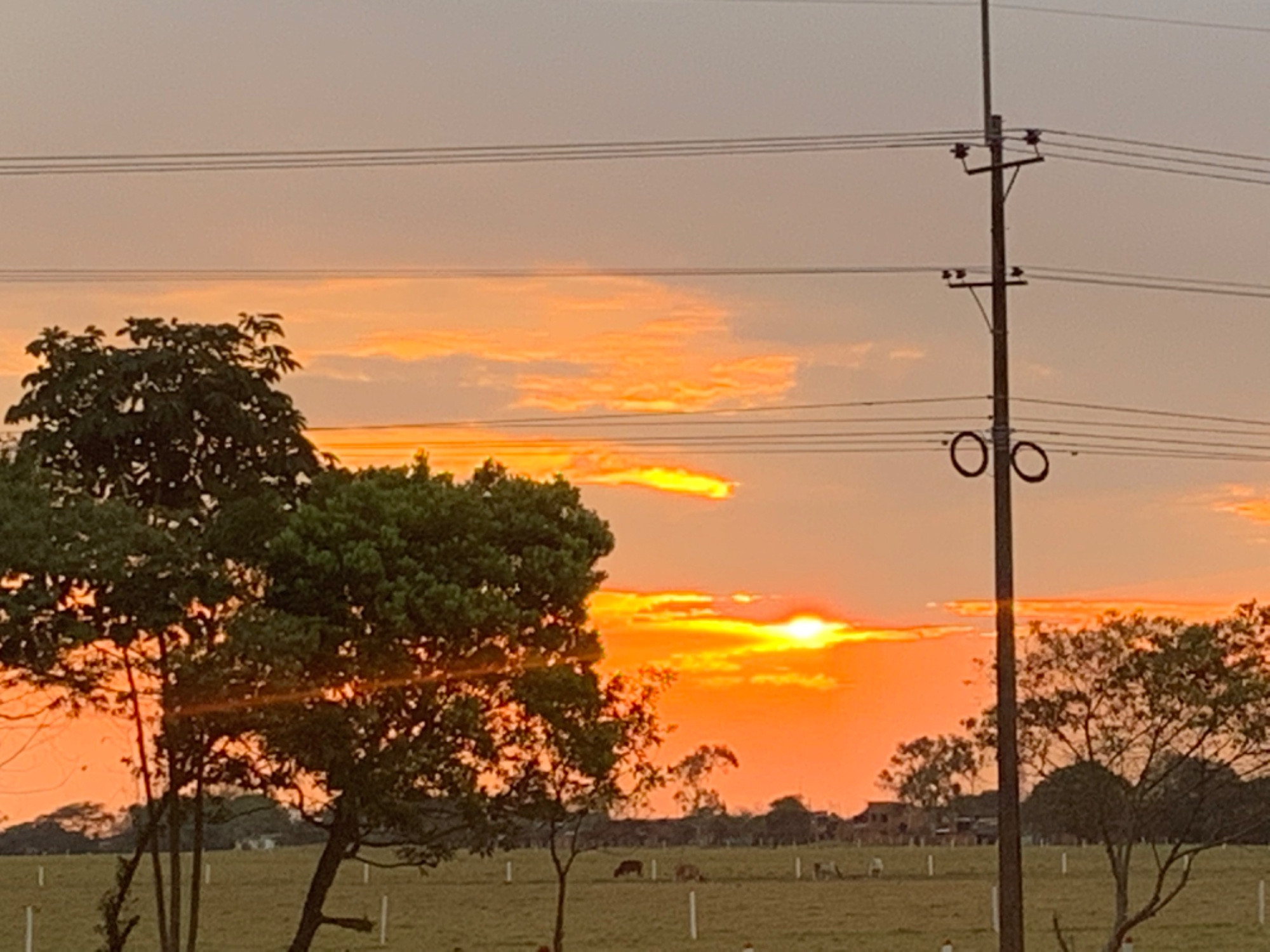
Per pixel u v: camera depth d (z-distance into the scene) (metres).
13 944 67.31
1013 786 32.19
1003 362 32.88
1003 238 33.16
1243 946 62.56
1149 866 123.31
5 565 31.66
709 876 125.81
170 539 33.81
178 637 34.31
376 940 71.38
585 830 69.06
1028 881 107.44
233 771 35.91
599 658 38.28
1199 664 37.25
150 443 37.62
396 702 36.44
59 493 33.75
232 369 37.84
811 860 155.25
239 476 38.00
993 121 33.53
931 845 195.88
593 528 39.00
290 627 34.03
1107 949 37.91
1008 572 32.44
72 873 129.75
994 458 32.66
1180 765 37.97
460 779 36.75
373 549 35.53
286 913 87.62
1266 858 137.75
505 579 37.16
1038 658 38.19
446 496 36.94
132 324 37.81
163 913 36.09
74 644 32.97
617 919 83.38
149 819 36.22
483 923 81.50
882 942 67.38
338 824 37.66
